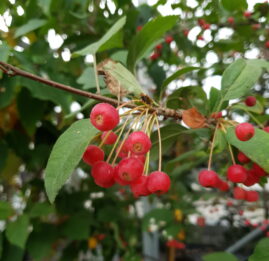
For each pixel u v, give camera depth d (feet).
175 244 1.10
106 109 0.28
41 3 0.63
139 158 0.34
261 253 0.34
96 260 1.04
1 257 0.54
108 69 0.36
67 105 0.53
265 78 0.91
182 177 0.98
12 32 0.73
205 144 0.49
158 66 0.79
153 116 0.34
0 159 0.61
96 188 0.72
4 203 0.55
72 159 0.27
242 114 0.59
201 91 0.41
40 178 0.70
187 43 0.83
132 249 0.91
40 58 0.57
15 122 0.66
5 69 0.31
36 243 0.57
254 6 0.73
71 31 0.71
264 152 0.31
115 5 0.75
